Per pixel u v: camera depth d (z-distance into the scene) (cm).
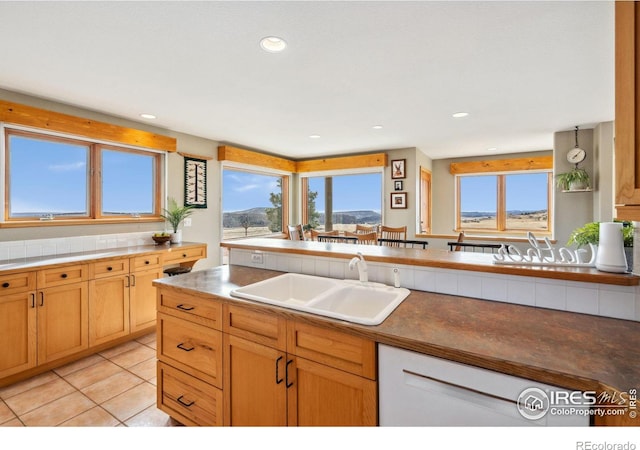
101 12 162
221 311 154
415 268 165
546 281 134
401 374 107
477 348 98
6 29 176
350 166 562
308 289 190
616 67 105
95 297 269
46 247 285
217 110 323
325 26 175
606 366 86
